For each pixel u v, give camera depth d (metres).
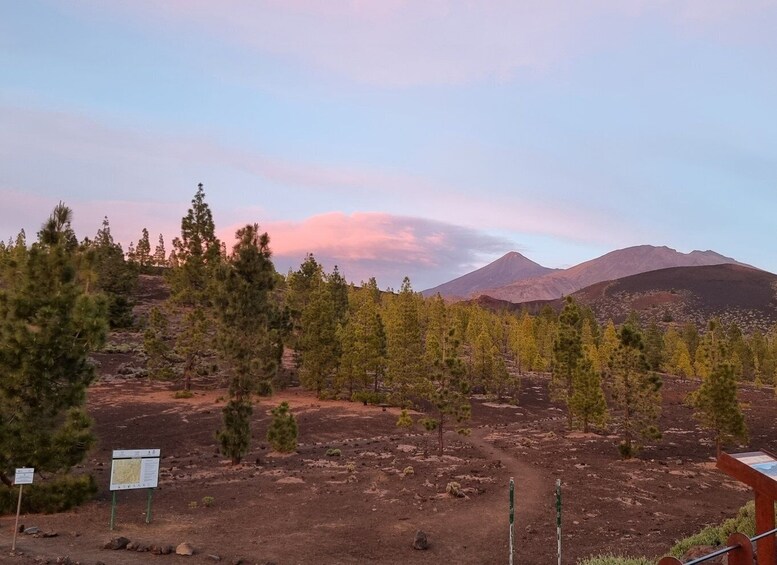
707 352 82.50
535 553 16.39
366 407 57.22
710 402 35.97
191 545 15.96
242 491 23.70
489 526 19.28
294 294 85.62
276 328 62.44
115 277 84.00
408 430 47.41
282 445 34.47
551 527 19.30
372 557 15.76
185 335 54.22
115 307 80.62
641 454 37.72
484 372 75.62
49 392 20.12
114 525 17.98
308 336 61.16
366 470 28.92
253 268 30.59
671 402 77.75
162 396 51.16
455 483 24.17
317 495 23.23
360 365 60.78
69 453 20.02
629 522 20.27
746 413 67.25
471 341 101.00
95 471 27.19
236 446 29.61
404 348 61.09
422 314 109.44
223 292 30.53
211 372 60.62
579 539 18.05
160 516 19.55
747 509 16.50
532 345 98.69
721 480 29.47
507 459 33.78
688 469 32.34
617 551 16.58
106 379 57.31
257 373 30.39
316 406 54.75
